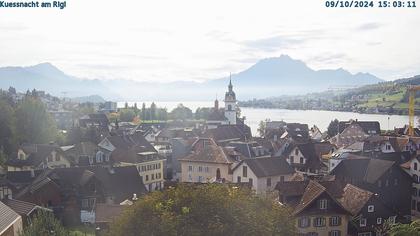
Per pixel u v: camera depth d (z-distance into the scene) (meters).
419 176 95.25
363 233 71.44
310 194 69.19
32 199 81.94
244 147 123.69
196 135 173.00
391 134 173.50
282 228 48.28
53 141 148.88
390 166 90.19
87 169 91.25
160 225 44.09
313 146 126.06
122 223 46.34
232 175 100.12
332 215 68.12
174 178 132.12
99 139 153.75
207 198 46.53
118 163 118.88
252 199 49.53
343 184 79.69
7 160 122.75
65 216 82.00
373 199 73.00
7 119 142.75
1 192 87.38
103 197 87.81
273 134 185.62
